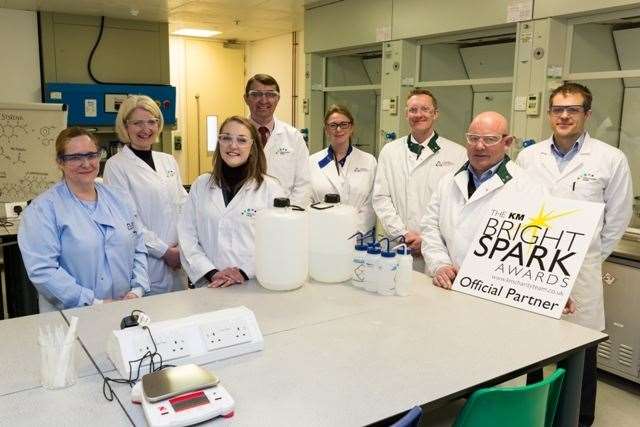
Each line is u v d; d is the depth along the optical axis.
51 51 5.38
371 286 1.99
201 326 1.44
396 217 3.00
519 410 1.32
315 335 1.59
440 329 1.65
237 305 1.83
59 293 1.91
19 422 1.12
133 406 1.20
